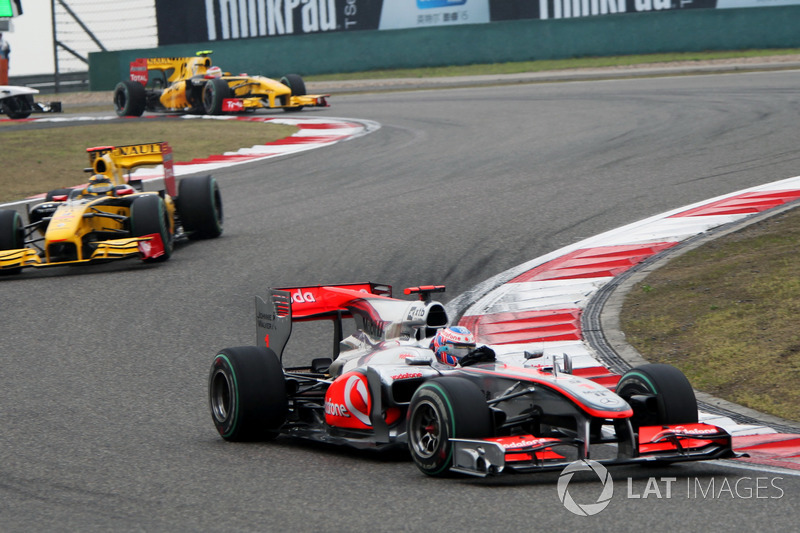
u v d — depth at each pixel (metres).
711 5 141.12
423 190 65.19
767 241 42.47
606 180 63.28
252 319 39.06
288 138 94.00
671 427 21.20
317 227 56.12
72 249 48.09
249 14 155.75
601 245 46.62
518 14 148.88
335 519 18.25
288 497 19.86
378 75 151.38
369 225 55.50
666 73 130.75
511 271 43.81
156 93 121.75
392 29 152.88
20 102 126.88
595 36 146.25
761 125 78.69
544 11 148.00
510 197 60.53
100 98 159.12
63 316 40.62
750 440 24.36
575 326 35.25
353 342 26.42
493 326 36.19
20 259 48.44
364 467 22.42
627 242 46.53
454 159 76.81
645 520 17.80
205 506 19.38
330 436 24.66
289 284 44.09
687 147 72.38
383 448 22.73
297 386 26.39
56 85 170.00
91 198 50.44
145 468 22.53
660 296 37.31
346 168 76.50
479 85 137.25
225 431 24.92
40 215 51.91
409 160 78.06
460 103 113.75
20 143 93.12
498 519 17.95
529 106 105.62
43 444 24.91
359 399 23.53
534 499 19.27
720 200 53.44
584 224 51.75
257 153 86.69
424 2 151.25
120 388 30.84
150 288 44.84
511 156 76.00
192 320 39.28
